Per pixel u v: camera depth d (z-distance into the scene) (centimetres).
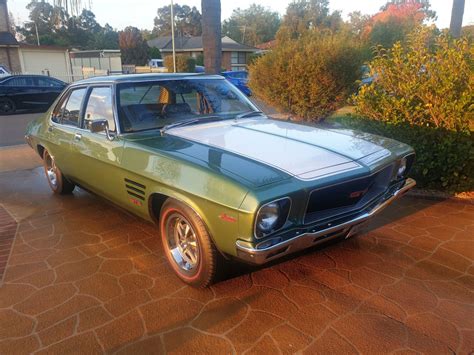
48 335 273
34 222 466
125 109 387
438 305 295
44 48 3188
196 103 429
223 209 264
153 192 326
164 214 330
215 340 264
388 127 547
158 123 393
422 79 552
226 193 262
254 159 300
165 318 287
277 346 257
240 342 261
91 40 6116
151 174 322
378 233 413
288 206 263
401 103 550
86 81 458
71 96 481
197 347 258
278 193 255
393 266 349
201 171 283
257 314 289
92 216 480
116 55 3556
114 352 256
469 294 307
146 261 370
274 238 263
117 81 399
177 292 319
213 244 294
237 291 317
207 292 317
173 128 385
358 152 325
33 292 323
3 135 1109
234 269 346
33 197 556
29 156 822
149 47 4950
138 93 401
